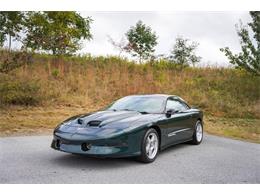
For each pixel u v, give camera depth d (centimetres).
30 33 1548
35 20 1700
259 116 1330
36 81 1398
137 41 2803
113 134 507
